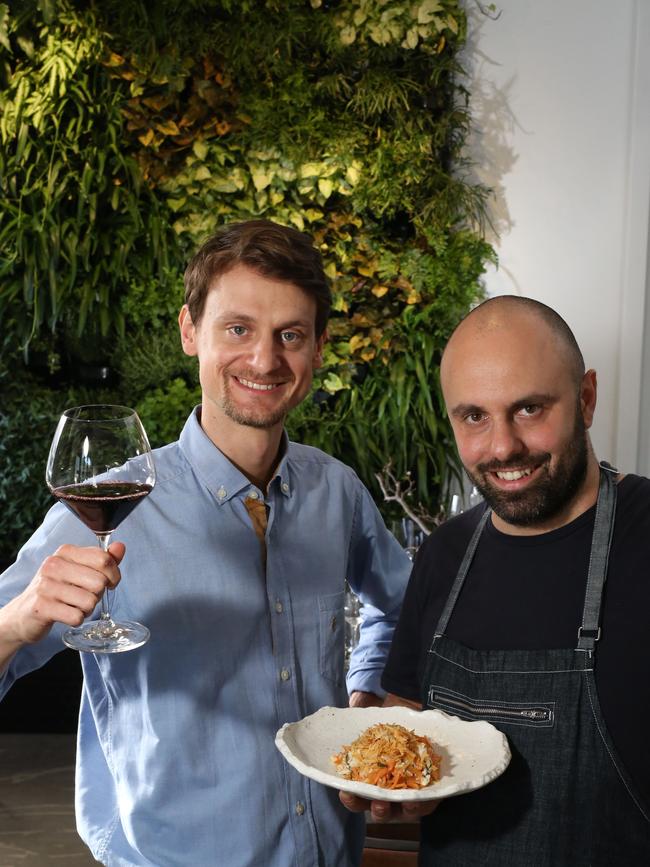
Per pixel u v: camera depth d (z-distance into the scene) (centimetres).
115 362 382
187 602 134
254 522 142
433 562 137
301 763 109
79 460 114
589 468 125
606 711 114
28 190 353
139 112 368
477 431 118
